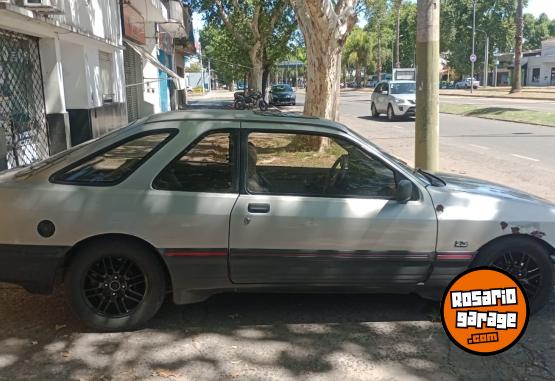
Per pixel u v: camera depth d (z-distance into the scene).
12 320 4.13
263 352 3.68
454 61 78.19
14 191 3.82
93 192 3.82
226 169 3.96
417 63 7.08
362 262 3.96
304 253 3.91
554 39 75.69
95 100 12.61
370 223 3.92
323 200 3.96
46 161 4.19
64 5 10.13
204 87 83.69
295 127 4.12
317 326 4.09
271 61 34.22
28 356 3.60
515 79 41.06
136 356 3.61
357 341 3.86
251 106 28.45
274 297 4.61
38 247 3.77
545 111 23.00
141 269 3.88
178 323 4.11
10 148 9.09
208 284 3.94
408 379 3.37
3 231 3.77
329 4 11.27
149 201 3.82
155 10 19.14
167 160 3.92
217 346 3.76
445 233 3.98
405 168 4.16
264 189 3.98
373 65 85.75
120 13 15.74
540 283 4.16
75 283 3.84
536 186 9.20
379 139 16.66
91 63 12.37
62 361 3.54
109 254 3.84
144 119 4.18
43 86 10.46
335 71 12.11
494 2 72.19
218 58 44.69
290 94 39.38
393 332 4.00
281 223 3.87
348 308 4.42
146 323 4.05
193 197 3.86
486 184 4.62
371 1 46.47
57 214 3.76
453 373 3.45
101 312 3.91
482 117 23.11
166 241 3.82
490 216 4.03
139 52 17.70
